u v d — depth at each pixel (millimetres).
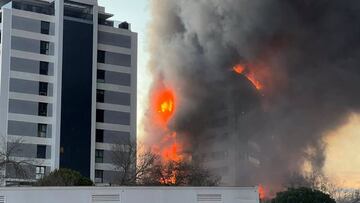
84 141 104062
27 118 100000
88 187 49156
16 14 102812
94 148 104875
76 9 109375
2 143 95312
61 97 103812
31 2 105688
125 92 112812
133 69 114812
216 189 52500
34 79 102312
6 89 99312
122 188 49906
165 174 92125
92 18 110625
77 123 104312
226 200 52531
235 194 52844
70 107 104375
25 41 102812
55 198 48219
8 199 47375
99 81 110625
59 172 77188
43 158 99812
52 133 101562
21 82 101062
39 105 101938
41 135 100750
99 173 105188
